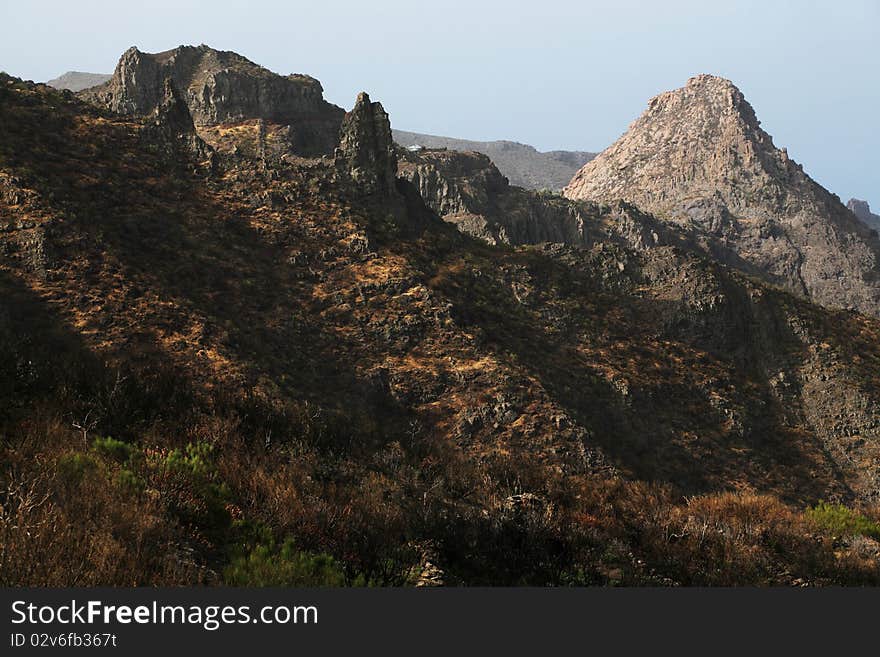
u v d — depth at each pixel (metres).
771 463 66.44
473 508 15.19
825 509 17.34
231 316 58.41
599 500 17.02
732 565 12.88
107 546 7.71
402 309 65.88
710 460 63.72
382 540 10.70
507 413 56.62
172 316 51.75
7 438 10.70
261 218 73.31
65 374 15.55
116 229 60.94
